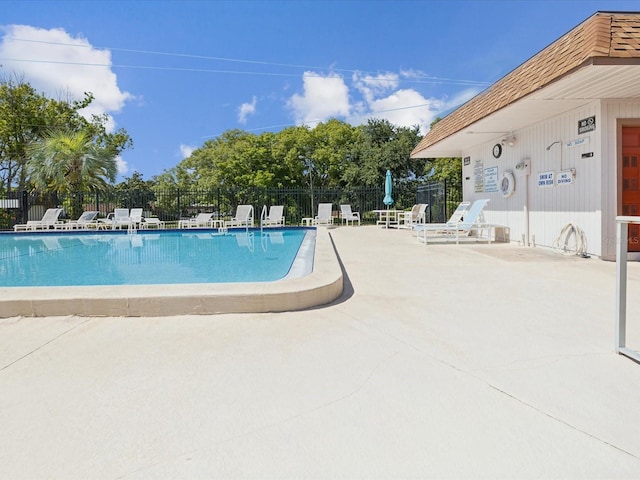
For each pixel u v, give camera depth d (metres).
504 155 11.43
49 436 1.96
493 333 3.43
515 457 1.77
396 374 2.64
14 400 2.33
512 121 9.59
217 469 1.71
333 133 31.30
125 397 2.36
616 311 2.94
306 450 1.84
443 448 1.85
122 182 42.31
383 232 15.37
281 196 26.53
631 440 1.89
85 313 4.07
